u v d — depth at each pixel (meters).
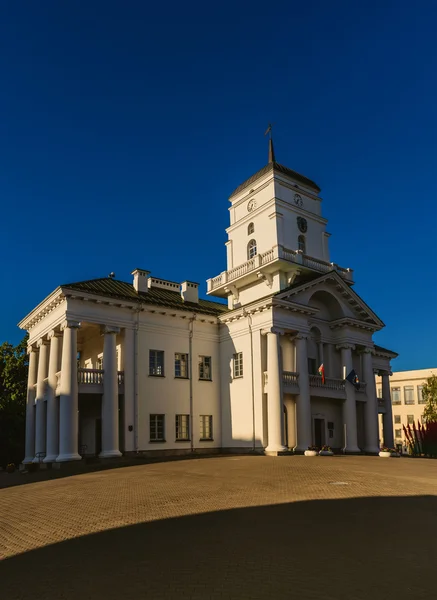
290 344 34.09
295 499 14.12
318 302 37.41
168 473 20.86
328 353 37.41
